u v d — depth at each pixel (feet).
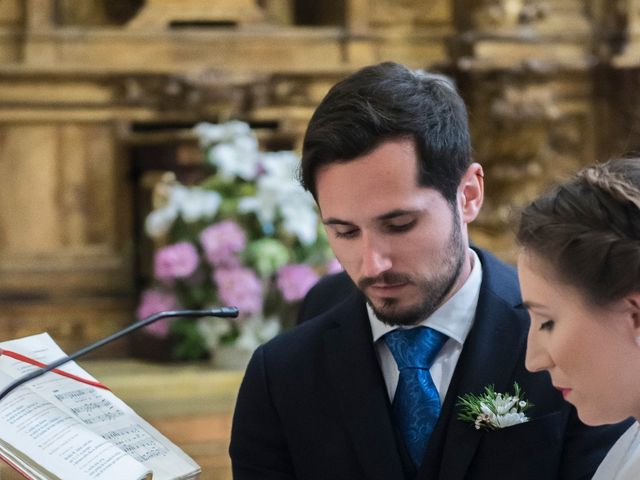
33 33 20.22
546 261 6.94
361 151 7.81
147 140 20.07
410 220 7.94
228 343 17.78
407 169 7.85
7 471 16.02
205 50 20.68
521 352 8.66
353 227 8.04
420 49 21.88
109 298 20.26
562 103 22.00
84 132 20.48
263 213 17.79
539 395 8.55
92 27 21.66
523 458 8.37
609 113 22.20
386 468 8.51
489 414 8.28
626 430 8.49
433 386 8.68
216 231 17.53
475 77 20.48
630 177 7.02
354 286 10.63
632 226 6.73
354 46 21.38
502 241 21.08
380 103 7.89
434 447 8.50
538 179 21.38
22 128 20.25
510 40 21.16
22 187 20.26
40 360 8.89
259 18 21.26
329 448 8.84
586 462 8.44
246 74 20.40
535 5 21.67
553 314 6.98
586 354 6.89
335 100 8.04
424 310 8.32
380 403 8.68
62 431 8.05
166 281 17.99
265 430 9.18
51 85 20.25
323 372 9.02
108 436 8.26
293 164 18.30
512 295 8.94
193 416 17.13
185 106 20.30
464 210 8.52
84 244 20.49
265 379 9.21
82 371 9.07
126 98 20.40
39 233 20.31
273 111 20.85
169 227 18.25
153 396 17.08
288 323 18.13
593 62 21.84
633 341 6.82
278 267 17.61
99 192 20.54
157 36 20.54
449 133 8.06
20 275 20.12
